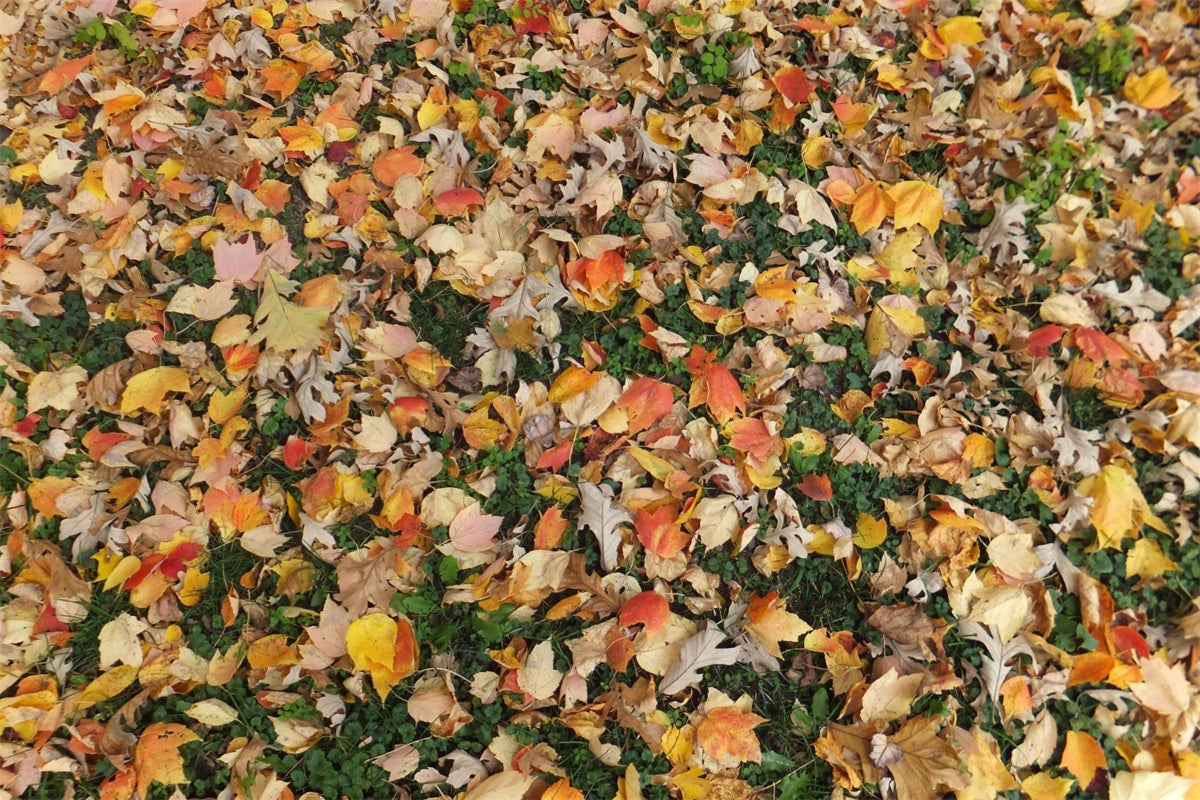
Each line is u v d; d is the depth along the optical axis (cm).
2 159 280
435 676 233
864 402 269
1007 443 263
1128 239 292
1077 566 254
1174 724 233
